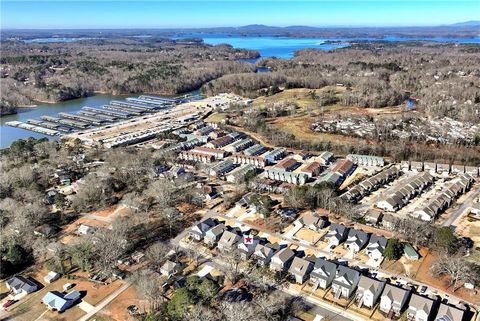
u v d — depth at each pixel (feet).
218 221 387.96
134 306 272.72
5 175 451.53
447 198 406.82
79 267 317.22
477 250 324.39
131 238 356.38
